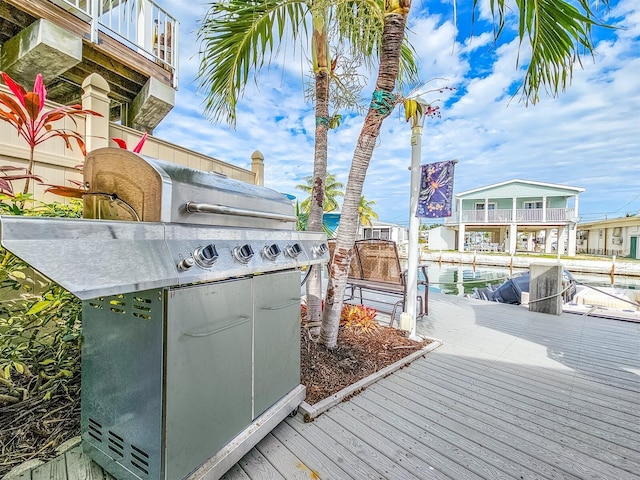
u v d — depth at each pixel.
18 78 3.23
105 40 3.50
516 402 1.85
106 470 1.15
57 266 0.68
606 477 1.28
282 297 1.51
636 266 12.18
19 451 1.30
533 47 2.22
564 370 2.32
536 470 1.31
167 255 0.94
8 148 2.04
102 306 1.12
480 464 1.34
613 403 1.85
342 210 2.33
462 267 15.38
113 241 0.82
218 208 1.15
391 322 3.27
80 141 1.97
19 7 2.73
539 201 18.17
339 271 2.32
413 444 1.46
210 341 1.11
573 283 5.19
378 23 2.41
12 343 1.66
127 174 1.08
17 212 1.56
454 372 2.27
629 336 3.12
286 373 1.56
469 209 19.81
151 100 4.11
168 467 0.97
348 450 1.41
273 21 2.62
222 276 1.09
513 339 3.01
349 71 2.92
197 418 1.07
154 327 0.97
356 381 2.03
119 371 1.08
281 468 1.29
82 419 1.23
